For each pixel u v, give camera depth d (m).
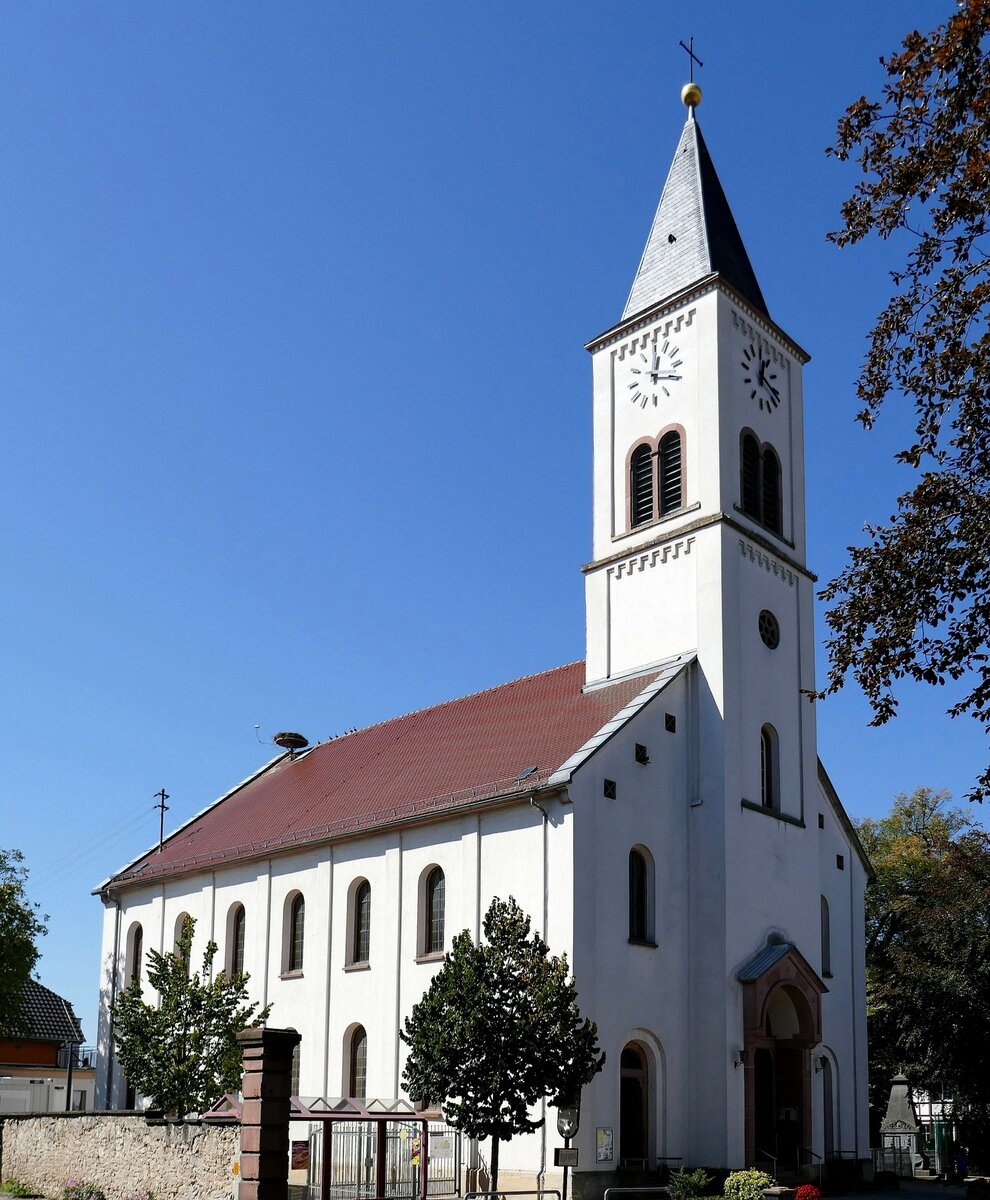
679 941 37.84
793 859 41.22
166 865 53.75
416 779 44.38
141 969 54.06
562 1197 31.98
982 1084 37.84
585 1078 30.81
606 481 46.12
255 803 55.75
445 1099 30.55
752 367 45.47
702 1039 37.00
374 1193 33.31
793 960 38.88
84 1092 67.62
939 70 19.48
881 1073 57.41
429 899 40.06
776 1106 39.38
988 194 19.41
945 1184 42.31
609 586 44.59
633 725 38.31
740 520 42.94
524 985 31.00
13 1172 35.19
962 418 20.62
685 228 47.28
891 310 21.38
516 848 36.91
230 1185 26.98
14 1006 58.12
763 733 42.28
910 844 64.50
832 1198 37.00
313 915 44.47
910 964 39.97
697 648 41.19
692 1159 36.16
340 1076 41.34
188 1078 39.50
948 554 20.78
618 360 47.09
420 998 38.97
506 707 47.28
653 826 38.00
